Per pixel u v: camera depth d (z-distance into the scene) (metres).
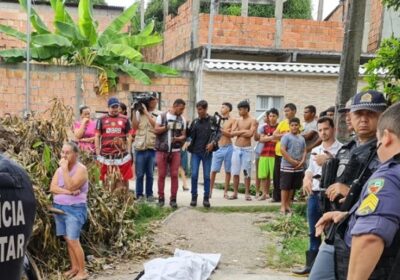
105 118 7.07
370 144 2.68
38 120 5.91
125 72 11.21
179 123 7.32
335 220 2.40
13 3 15.58
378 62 4.45
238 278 4.75
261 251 5.75
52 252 5.15
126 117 7.18
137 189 7.76
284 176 7.02
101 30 17.34
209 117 7.44
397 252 1.87
